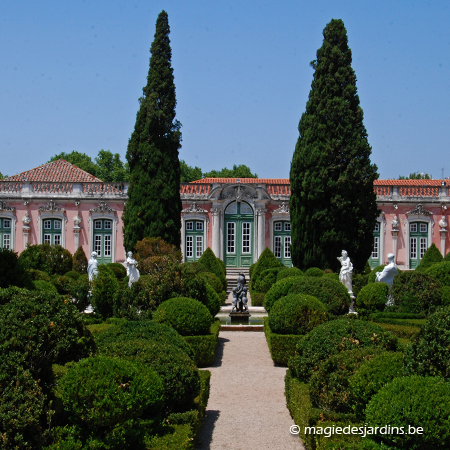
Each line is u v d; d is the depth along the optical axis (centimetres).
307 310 1367
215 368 1327
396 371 733
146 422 730
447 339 710
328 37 2764
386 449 623
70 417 691
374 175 2703
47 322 733
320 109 2731
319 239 2702
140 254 2566
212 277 2364
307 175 2692
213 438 855
